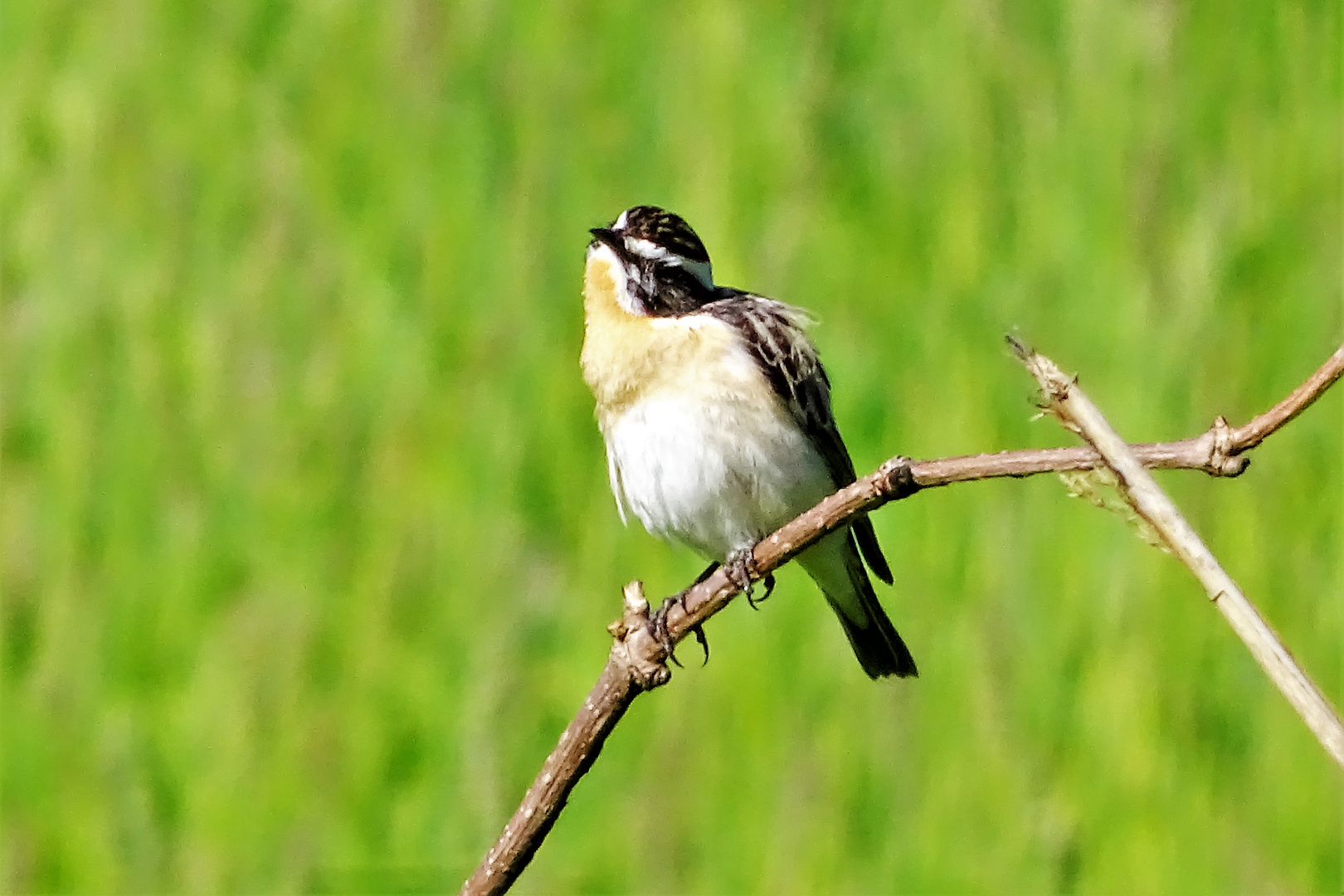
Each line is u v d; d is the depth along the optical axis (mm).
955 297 16219
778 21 18703
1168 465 5438
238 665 14234
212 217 17766
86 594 14938
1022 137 17625
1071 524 14047
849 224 16969
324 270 16875
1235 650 13703
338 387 15906
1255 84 17984
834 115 17938
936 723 13352
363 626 14281
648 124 18047
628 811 13203
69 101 19125
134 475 15586
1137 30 18203
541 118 18219
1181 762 13383
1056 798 13039
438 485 15039
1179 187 17094
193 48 19609
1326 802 13352
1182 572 13852
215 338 16375
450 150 18047
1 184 18281
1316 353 15773
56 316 16797
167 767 14070
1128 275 16266
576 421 15320
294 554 14930
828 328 15914
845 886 12828
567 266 16594
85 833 13875
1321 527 14805
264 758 13914
